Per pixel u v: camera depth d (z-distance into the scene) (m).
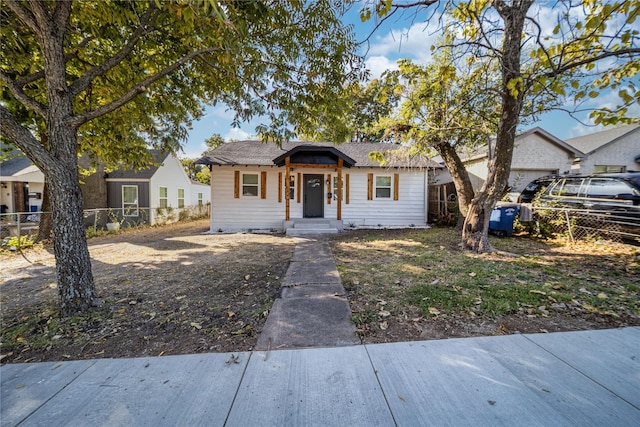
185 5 3.06
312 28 4.50
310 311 3.23
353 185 11.80
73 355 2.48
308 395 1.89
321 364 2.24
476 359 2.26
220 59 4.42
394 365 2.21
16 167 14.74
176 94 6.07
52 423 1.70
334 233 9.88
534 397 1.84
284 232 10.51
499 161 5.60
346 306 3.35
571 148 13.09
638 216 5.62
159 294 3.91
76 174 3.47
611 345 2.42
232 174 11.34
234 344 2.58
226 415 1.73
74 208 3.40
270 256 6.23
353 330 2.78
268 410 1.77
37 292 4.25
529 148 13.18
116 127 6.24
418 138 7.07
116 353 2.49
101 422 1.70
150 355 2.44
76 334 2.84
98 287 4.24
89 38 4.32
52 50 3.24
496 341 2.53
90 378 2.13
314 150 10.28
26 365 2.33
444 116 7.37
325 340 2.61
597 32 3.28
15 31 4.21
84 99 5.81
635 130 13.86
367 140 19.31
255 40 4.65
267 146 12.92
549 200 7.56
